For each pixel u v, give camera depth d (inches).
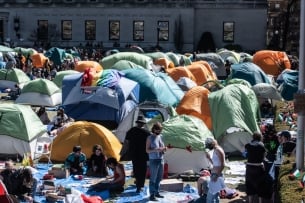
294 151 764.6
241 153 946.7
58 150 882.8
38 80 1454.2
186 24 3882.9
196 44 3922.2
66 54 2642.7
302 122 668.1
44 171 826.2
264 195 637.9
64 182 768.9
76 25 3944.4
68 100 1179.3
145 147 712.4
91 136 872.9
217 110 984.3
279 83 1785.2
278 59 2206.0
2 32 3983.8
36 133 914.7
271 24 5639.8
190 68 1747.0
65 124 1034.1
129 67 1664.6
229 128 948.0
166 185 726.5
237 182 781.9
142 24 3914.9
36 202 663.8
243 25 3909.9
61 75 1621.6
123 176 725.9
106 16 3927.2
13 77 1701.5
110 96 1155.3
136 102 1211.2
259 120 1096.2
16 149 896.3
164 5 3880.4
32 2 3949.3
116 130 1034.1
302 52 684.1
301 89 682.8
